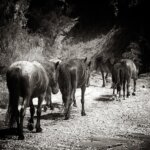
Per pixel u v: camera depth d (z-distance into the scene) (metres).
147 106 15.65
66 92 12.44
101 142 9.16
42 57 22.45
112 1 29.39
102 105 16.17
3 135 9.73
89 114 13.93
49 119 12.88
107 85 22.12
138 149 8.61
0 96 15.89
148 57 27.11
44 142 9.02
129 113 14.11
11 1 22.89
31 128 10.65
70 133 10.34
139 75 25.30
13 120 9.70
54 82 13.05
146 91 19.81
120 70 17.58
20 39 22.25
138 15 29.39
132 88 20.86
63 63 12.56
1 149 8.19
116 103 16.61
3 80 18.42
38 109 10.34
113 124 11.97
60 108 15.35
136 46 27.03
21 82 9.16
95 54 27.53
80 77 12.97
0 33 21.34
